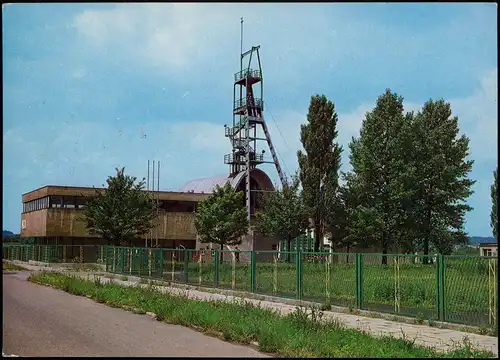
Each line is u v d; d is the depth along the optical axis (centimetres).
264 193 5088
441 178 4659
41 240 5159
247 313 1299
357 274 1577
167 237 5147
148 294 1684
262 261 2030
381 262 1566
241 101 5669
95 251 4831
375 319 1421
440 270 1334
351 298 1633
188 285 2352
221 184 5616
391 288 1538
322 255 1744
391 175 4378
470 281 1272
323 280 1736
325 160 4778
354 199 4659
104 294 1744
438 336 1171
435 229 4681
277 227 4603
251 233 5125
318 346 949
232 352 947
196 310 1312
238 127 5600
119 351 933
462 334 1196
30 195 5447
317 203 4694
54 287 2220
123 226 4253
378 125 4484
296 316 1188
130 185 4372
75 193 4966
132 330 1164
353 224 4478
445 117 4984
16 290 2053
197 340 1058
